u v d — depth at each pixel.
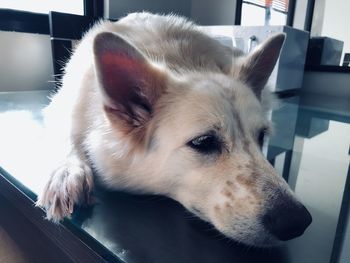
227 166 0.27
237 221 0.25
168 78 0.31
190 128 0.28
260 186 0.25
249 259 0.24
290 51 1.11
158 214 0.29
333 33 1.41
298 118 0.88
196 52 0.39
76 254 0.28
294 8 1.49
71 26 0.89
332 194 0.38
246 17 1.55
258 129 0.32
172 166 0.29
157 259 0.23
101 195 0.33
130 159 0.31
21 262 0.37
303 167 0.47
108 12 1.15
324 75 1.35
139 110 0.30
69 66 0.45
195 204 0.29
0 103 0.79
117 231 0.27
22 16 0.92
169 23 0.44
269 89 0.62
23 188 0.34
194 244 0.25
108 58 0.27
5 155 0.43
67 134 0.38
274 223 0.24
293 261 0.24
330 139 0.67
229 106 0.30
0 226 0.44
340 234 0.28
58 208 0.28
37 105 0.78
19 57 0.95
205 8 1.54
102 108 0.30
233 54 0.53
